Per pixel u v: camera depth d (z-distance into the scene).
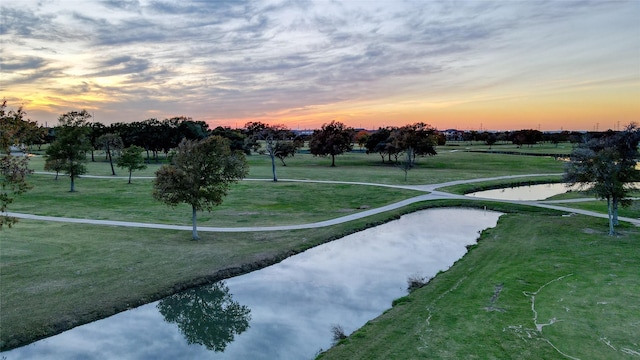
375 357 15.75
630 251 28.22
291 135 113.12
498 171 84.19
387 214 42.78
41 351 17.20
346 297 22.92
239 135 125.81
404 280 25.42
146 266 26.02
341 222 39.12
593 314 18.77
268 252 29.52
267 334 18.92
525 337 16.83
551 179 71.50
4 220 20.05
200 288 24.09
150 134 108.06
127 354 17.30
